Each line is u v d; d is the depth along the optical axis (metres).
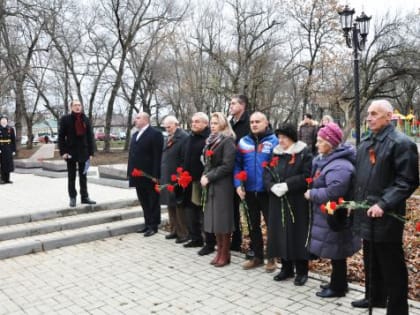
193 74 22.50
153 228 6.93
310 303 4.06
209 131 5.86
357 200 3.55
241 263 5.35
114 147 39.84
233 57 22.20
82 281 4.86
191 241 6.17
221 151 5.10
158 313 3.95
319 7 22.44
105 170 11.84
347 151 3.96
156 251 5.99
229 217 5.13
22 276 5.07
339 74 23.11
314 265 5.24
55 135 66.19
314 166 4.20
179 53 23.02
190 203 5.94
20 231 6.44
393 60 25.16
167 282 4.75
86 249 6.17
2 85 20.89
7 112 30.59
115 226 7.06
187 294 4.39
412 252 5.47
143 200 6.91
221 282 4.70
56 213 7.38
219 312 3.93
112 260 5.61
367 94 25.86
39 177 13.74
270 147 4.82
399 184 3.22
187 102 24.31
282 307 3.99
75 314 3.99
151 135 6.68
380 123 3.41
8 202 8.38
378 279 3.79
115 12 25.00
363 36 11.45
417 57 24.05
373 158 3.42
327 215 3.80
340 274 4.14
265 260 5.39
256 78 21.59
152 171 6.70
